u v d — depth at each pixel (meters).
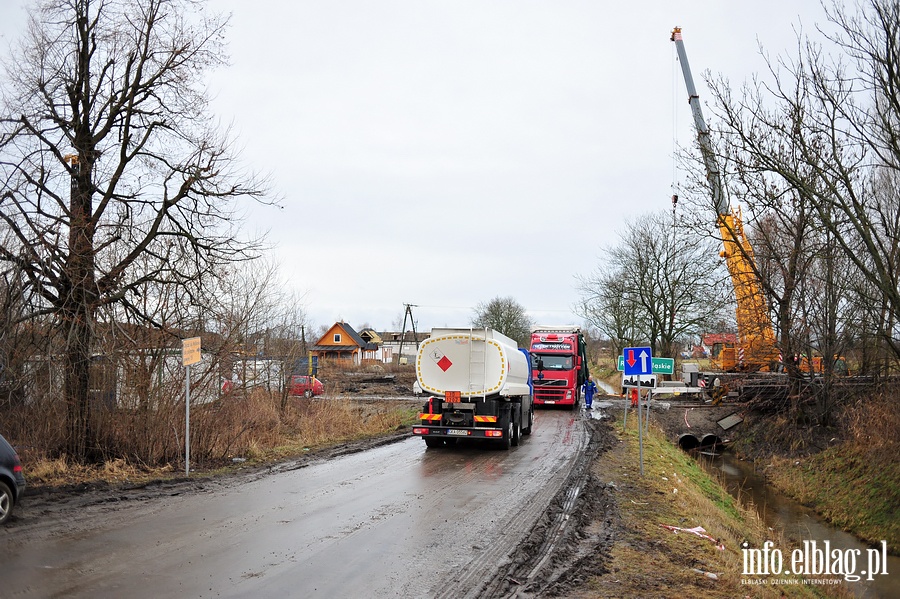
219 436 15.88
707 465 24.36
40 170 12.97
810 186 20.92
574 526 9.59
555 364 33.06
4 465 8.84
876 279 19.14
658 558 8.12
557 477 13.73
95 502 10.24
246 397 19.89
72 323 12.77
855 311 23.28
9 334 12.71
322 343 91.06
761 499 19.81
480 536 8.78
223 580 6.63
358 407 28.50
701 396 33.72
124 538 8.16
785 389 26.02
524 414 21.34
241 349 18.95
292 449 17.27
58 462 12.31
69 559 7.22
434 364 18.17
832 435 23.23
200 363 15.81
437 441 18.61
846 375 24.23
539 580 7.07
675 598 6.72
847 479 18.97
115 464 12.88
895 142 17.30
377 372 60.34
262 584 6.55
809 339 24.77
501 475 13.94
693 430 28.61
